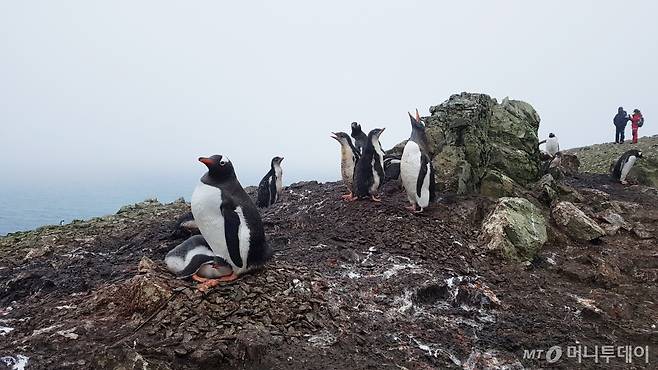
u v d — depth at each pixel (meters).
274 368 4.21
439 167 9.72
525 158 10.70
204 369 4.11
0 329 4.77
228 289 5.02
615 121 24.48
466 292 6.18
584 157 21.48
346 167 9.98
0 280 6.53
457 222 8.43
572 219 8.77
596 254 8.04
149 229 8.89
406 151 8.40
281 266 5.73
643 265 7.84
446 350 4.96
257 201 10.95
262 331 4.55
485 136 10.45
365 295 5.73
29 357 4.14
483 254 7.57
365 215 8.55
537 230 8.07
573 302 6.38
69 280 6.14
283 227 8.27
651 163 15.36
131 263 6.76
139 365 3.80
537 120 12.33
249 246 5.05
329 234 7.78
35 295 5.76
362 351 4.66
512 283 6.79
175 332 4.47
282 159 11.05
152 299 4.82
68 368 3.96
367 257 6.87
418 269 6.54
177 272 5.22
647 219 9.96
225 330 4.57
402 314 5.50
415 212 8.54
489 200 9.28
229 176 5.06
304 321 4.89
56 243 8.23
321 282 5.61
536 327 5.67
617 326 5.84
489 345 5.18
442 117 10.39
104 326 4.68
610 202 10.69
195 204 4.88
